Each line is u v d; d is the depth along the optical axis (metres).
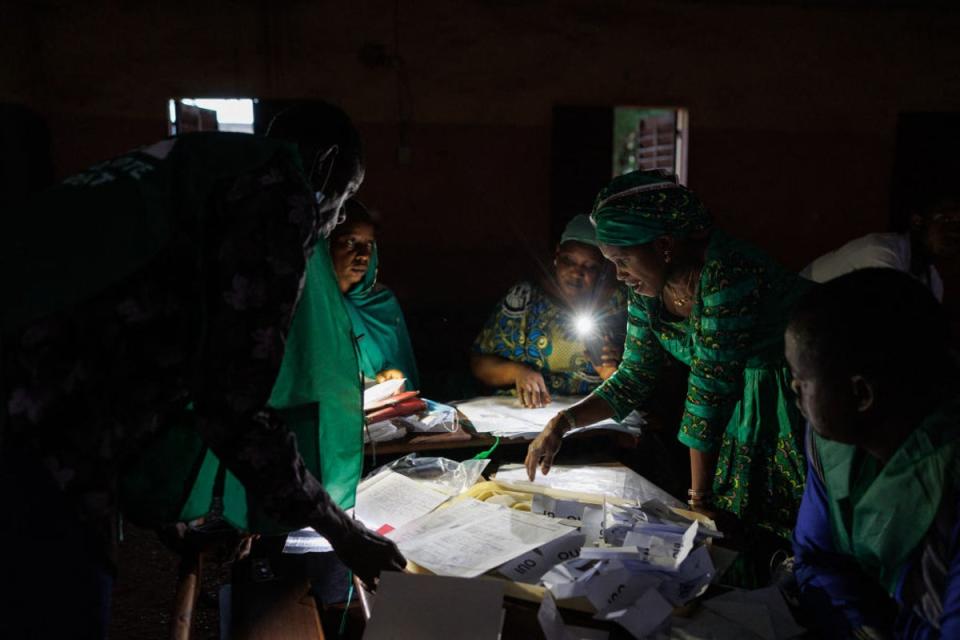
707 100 7.05
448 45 6.67
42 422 1.04
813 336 1.06
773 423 1.89
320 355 1.50
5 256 1.10
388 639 1.10
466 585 1.14
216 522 1.74
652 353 2.06
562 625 1.20
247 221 1.12
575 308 3.05
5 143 5.56
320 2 6.47
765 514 1.93
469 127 6.78
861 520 1.15
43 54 6.17
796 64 7.11
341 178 1.43
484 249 6.92
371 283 3.38
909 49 7.21
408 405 2.45
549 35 6.77
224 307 1.11
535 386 2.78
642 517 1.62
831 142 7.26
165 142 1.23
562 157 6.88
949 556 1.03
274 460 1.13
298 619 1.34
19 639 1.02
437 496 1.77
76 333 1.06
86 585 1.08
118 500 1.17
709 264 1.78
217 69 6.41
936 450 1.03
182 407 1.22
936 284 3.16
